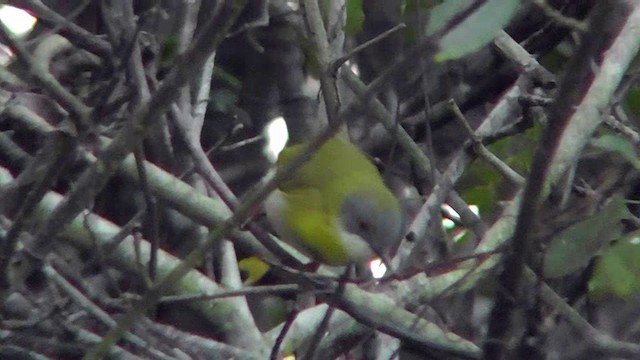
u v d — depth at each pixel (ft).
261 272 29.66
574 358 24.40
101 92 21.91
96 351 18.24
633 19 26.99
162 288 18.29
